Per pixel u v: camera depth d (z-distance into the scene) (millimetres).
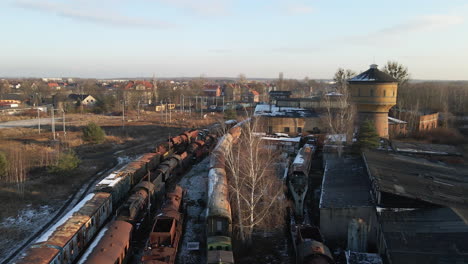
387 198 23969
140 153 54375
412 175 29375
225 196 27328
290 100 71250
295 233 24625
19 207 31047
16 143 57938
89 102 125312
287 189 32156
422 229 20375
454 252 17672
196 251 24453
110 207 29375
